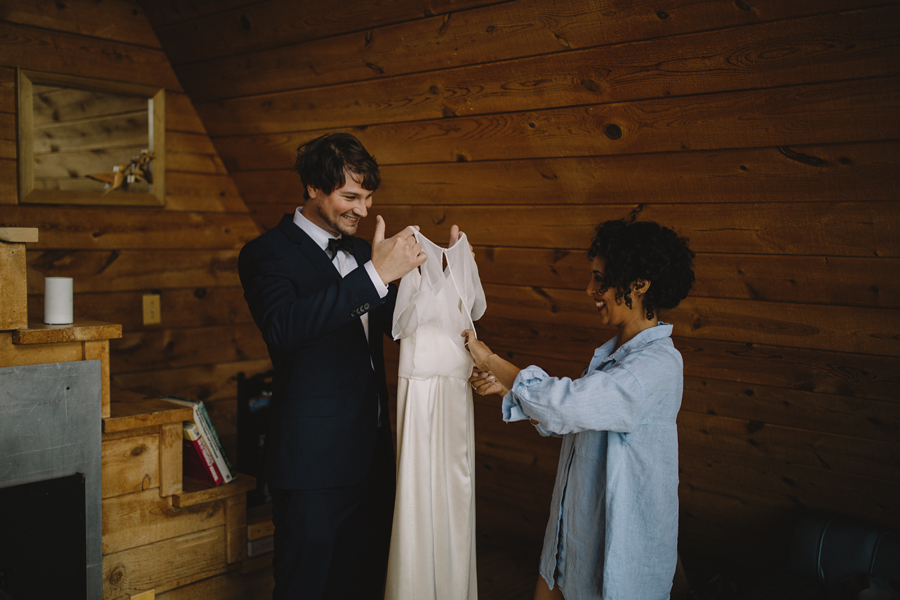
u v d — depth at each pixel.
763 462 2.10
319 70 2.17
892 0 1.23
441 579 1.72
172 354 2.93
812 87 1.41
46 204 2.49
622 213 1.92
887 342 1.66
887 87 1.33
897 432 1.78
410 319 1.66
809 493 2.05
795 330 1.80
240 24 2.25
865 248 1.56
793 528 2.13
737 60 1.46
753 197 1.66
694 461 2.26
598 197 1.92
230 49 2.38
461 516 1.73
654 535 1.35
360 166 1.65
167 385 2.93
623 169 1.81
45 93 2.44
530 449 2.71
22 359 1.78
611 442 1.35
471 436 1.75
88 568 1.90
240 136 2.74
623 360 1.37
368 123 2.22
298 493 1.67
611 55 1.61
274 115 2.49
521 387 1.39
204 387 3.05
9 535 1.72
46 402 1.80
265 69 2.34
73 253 2.59
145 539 2.05
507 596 2.43
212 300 3.05
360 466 1.73
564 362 2.44
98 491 1.91
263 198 2.96
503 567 2.70
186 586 2.15
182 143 2.84
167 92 2.75
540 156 1.93
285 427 1.67
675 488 1.40
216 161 2.96
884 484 1.88
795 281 1.72
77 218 2.59
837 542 1.88
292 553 1.66
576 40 1.63
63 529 1.82
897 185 1.44
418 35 1.86
